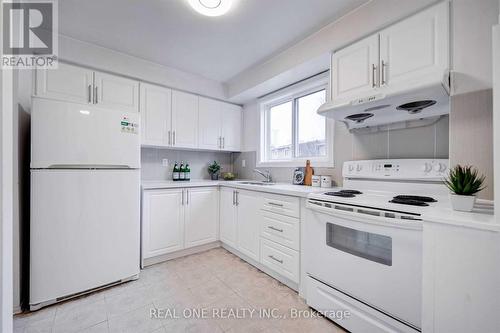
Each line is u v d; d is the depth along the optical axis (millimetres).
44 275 1554
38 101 1541
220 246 2822
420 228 1059
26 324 1408
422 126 1657
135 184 1966
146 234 2223
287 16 1780
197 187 2590
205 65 2633
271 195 2025
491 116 1147
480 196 1171
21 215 1581
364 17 1646
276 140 3100
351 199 1383
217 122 3156
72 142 1655
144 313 1532
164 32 1996
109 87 2281
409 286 1112
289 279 1852
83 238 1701
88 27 1925
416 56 1385
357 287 1320
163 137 2646
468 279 885
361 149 2000
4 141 778
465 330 892
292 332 1371
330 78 1881
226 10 1678
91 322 1437
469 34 1208
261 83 2619
